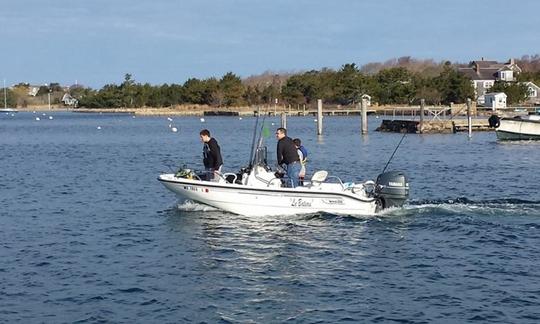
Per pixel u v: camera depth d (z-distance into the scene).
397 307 12.20
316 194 19.53
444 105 116.75
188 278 13.97
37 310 12.09
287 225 18.69
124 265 14.97
